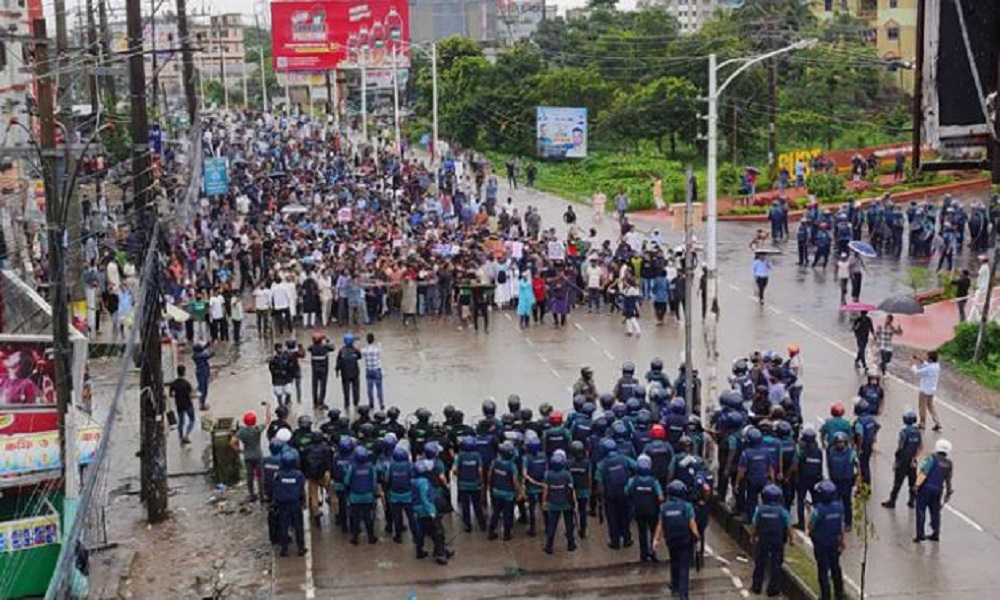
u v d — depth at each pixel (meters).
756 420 21.00
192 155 48.25
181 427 25.75
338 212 47.75
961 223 44.53
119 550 20.33
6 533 18.05
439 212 50.31
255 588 18.80
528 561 19.53
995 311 34.00
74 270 31.25
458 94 87.12
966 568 18.88
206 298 34.31
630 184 64.50
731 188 61.03
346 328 35.59
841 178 60.09
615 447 19.67
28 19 35.72
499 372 30.77
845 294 36.38
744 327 34.72
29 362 18.75
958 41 8.19
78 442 19.00
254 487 22.92
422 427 21.53
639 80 85.38
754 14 83.38
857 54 83.50
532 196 64.00
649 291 37.59
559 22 110.19
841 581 17.30
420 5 140.88
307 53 77.56
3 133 32.72
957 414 27.03
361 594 18.50
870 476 22.20
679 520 17.59
